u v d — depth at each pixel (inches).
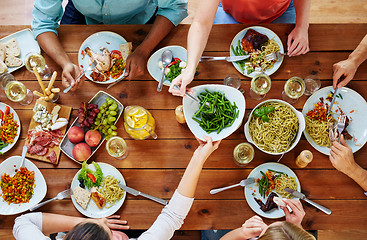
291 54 62.8
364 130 60.7
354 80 63.1
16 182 58.0
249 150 59.6
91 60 62.6
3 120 60.1
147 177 60.1
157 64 62.6
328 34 64.4
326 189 59.9
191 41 55.8
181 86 52.3
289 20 79.4
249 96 62.3
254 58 62.5
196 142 61.0
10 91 60.1
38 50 64.1
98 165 58.8
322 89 61.9
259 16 75.3
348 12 105.6
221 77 63.0
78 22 78.5
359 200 59.5
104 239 44.1
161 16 63.1
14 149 60.4
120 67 62.8
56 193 59.4
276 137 59.2
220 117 54.4
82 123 58.7
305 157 56.3
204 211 59.3
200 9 55.9
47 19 62.2
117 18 73.4
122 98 62.3
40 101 60.5
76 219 56.7
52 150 60.0
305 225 59.2
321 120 60.7
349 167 56.4
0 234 88.3
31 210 56.9
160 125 61.5
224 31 64.1
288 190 57.7
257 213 58.4
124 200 59.0
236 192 59.8
